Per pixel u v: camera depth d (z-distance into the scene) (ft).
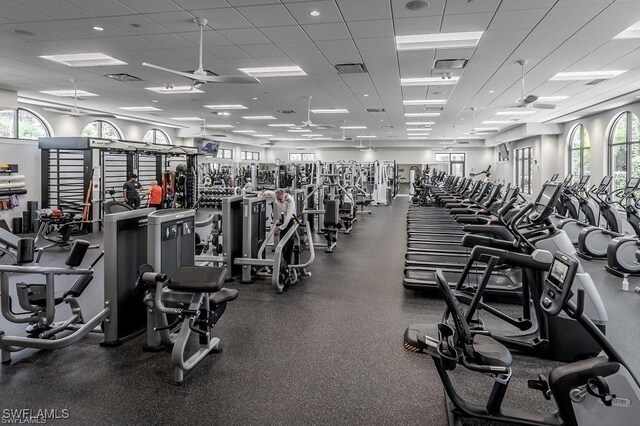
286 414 7.96
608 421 6.36
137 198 32.07
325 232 25.38
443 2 14.73
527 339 10.97
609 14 15.70
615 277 18.40
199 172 43.70
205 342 9.97
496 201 21.42
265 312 13.96
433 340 7.48
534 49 20.07
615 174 36.11
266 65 23.44
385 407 8.21
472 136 67.77
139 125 49.93
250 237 17.90
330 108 38.65
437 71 24.35
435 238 23.80
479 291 7.18
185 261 12.51
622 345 11.03
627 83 27.32
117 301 11.10
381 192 57.98
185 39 19.02
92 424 7.63
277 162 39.27
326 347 11.08
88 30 17.95
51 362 10.13
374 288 16.94
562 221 23.84
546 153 49.14
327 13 15.87
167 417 7.85
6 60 22.85
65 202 30.42
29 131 36.76
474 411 7.41
